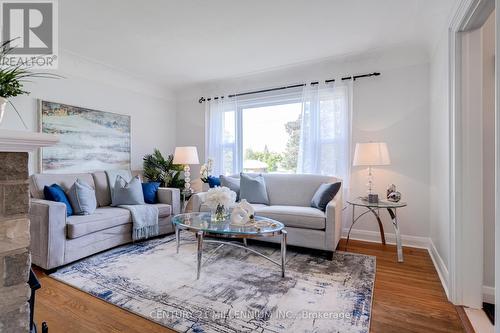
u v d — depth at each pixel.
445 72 2.21
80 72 3.51
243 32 2.76
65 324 1.60
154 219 3.29
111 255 2.74
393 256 2.79
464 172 1.84
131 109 4.21
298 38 2.89
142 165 4.38
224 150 4.44
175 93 4.98
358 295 1.94
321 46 3.09
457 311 1.77
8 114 2.88
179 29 2.69
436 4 2.18
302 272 2.34
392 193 2.94
